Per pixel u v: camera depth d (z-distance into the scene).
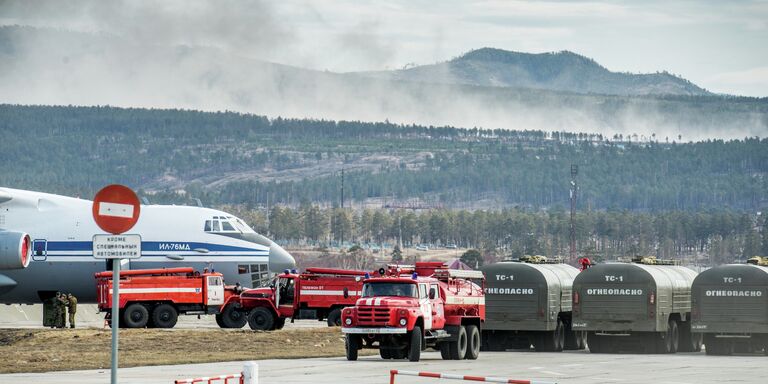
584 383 70.06
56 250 130.88
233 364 82.31
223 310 125.56
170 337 104.50
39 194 135.00
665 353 103.69
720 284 100.81
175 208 135.62
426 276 89.62
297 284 122.00
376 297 83.94
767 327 99.38
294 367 79.44
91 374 73.44
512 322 103.69
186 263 132.50
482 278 95.19
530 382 52.25
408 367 79.19
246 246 134.38
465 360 88.94
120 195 46.75
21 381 68.50
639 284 100.75
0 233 109.38
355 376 72.88
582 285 102.38
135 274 119.94
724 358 96.00
